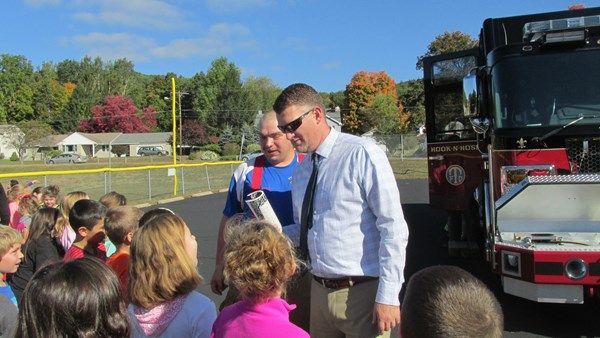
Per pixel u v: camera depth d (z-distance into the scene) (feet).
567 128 18.60
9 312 10.48
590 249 15.10
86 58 409.69
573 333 16.79
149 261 8.99
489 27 23.90
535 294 15.57
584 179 16.62
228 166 114.21
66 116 339.16
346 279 10.18
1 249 12.27
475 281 5.57
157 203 61.52
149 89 379.76
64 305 6.65
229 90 280.10
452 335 5.09
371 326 10.23
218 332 8.55
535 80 19.61
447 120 27.09
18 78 347.36
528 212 17.62
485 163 22.13
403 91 303.07
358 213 10.11
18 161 238.68
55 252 16.22
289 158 13.39
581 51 19.57
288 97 10.46
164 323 8.92
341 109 284.00
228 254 8.39
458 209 26.76
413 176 96.78
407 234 9.93
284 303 8.50
